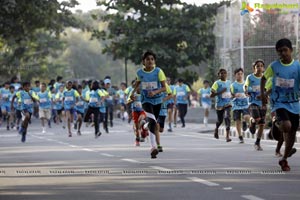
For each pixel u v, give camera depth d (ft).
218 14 198.70
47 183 68.18
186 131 170.71
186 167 79.92
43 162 91.15
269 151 103.71
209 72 238.48
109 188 63.62
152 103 92.02
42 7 239.09
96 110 150.71
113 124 224.94
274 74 74.79
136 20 253.65
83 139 145.69
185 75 258.57
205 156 95.20
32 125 229.86
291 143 74.33
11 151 114.21
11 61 378.94
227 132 127.44
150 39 250.37
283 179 67.62
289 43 74.43
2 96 212.43
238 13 177.37
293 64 74.33
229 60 183.83
